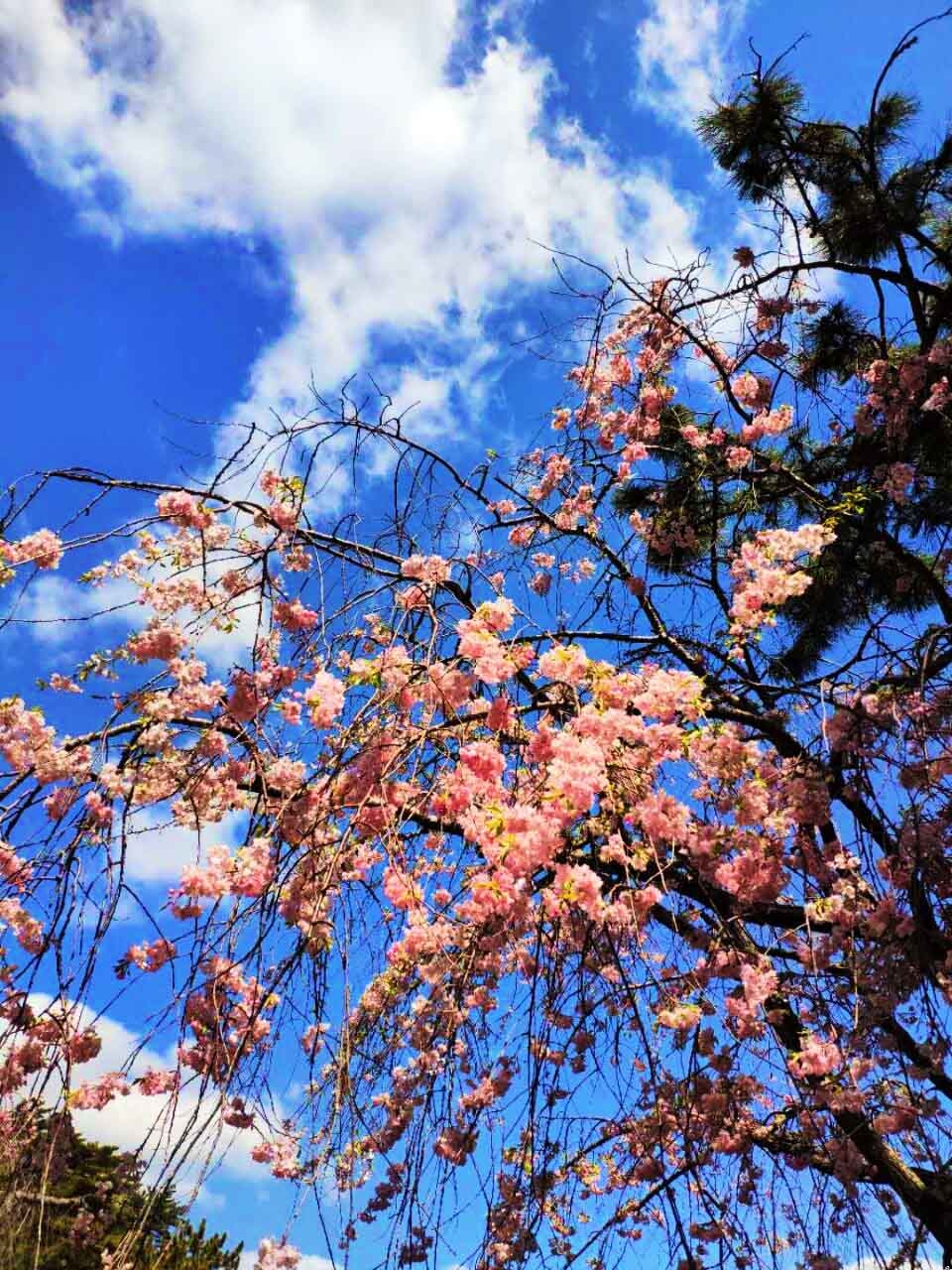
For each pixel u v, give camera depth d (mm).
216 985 2512
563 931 2920
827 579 5223
